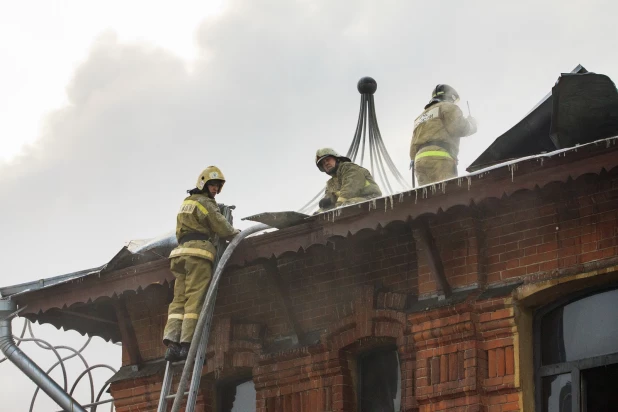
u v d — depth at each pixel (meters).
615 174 13.41
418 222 14.38
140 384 16.72
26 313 16.41
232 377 16.52
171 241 15.55
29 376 16.72
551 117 14.91
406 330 14.68
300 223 14.34
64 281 15.96
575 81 14.25
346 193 15.48
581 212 13.81
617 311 13.73
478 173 13.22
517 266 14.16
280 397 15.64
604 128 14.49
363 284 15.48
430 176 15.97
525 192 13.30
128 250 15.59
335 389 15.23
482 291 14.27
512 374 13.73
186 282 14.95
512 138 15.48
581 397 13.59
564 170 12.84
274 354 15.73
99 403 16.92
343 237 14.26
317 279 15.90
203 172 15.34
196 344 14.30
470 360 13.89
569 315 14.02
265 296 16.31
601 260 13.50
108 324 17.77
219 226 14.95
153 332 17.14
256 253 14.76
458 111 16.16
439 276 14.38
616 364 13.48
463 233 14.52
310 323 15.81
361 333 15.09
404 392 14.53
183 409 16.22
